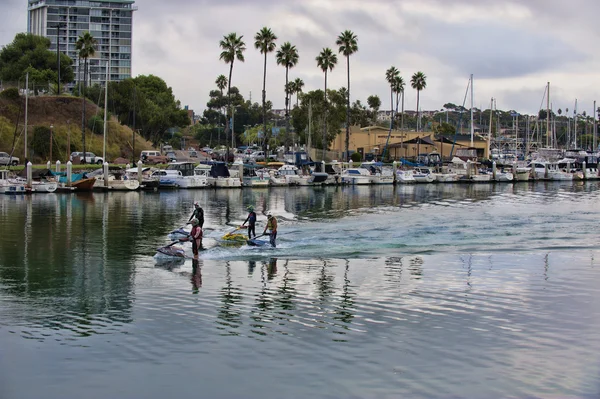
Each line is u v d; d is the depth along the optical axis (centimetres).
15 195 6738
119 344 1752
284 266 2822
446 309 2105
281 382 1496
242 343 1758
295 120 14812
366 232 3903
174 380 1512
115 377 1531
